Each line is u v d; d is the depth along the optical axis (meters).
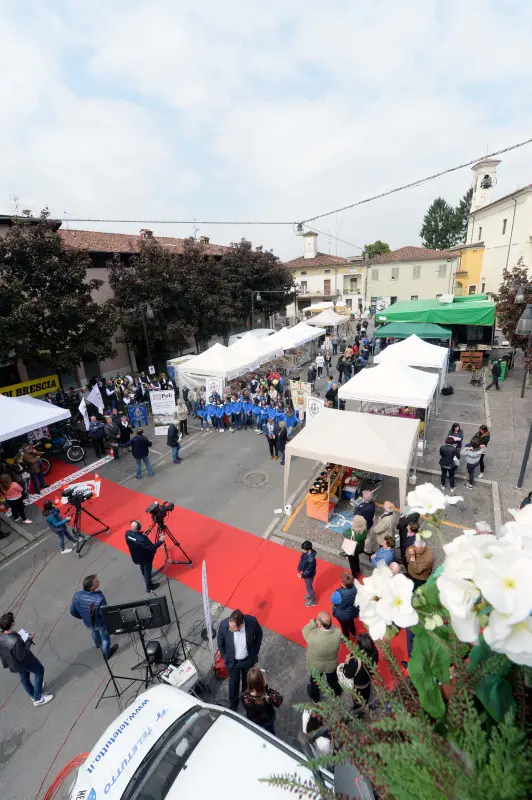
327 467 10.48
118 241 25.67
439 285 44.50
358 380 12.63
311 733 3.64
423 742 1.21
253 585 7.80
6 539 9.83
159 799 3.59
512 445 12.85
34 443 13.75
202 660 6.39
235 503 10.62
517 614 1.01
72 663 6.54
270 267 29.59
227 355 17.28
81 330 15.77
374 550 7.94
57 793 4.86
